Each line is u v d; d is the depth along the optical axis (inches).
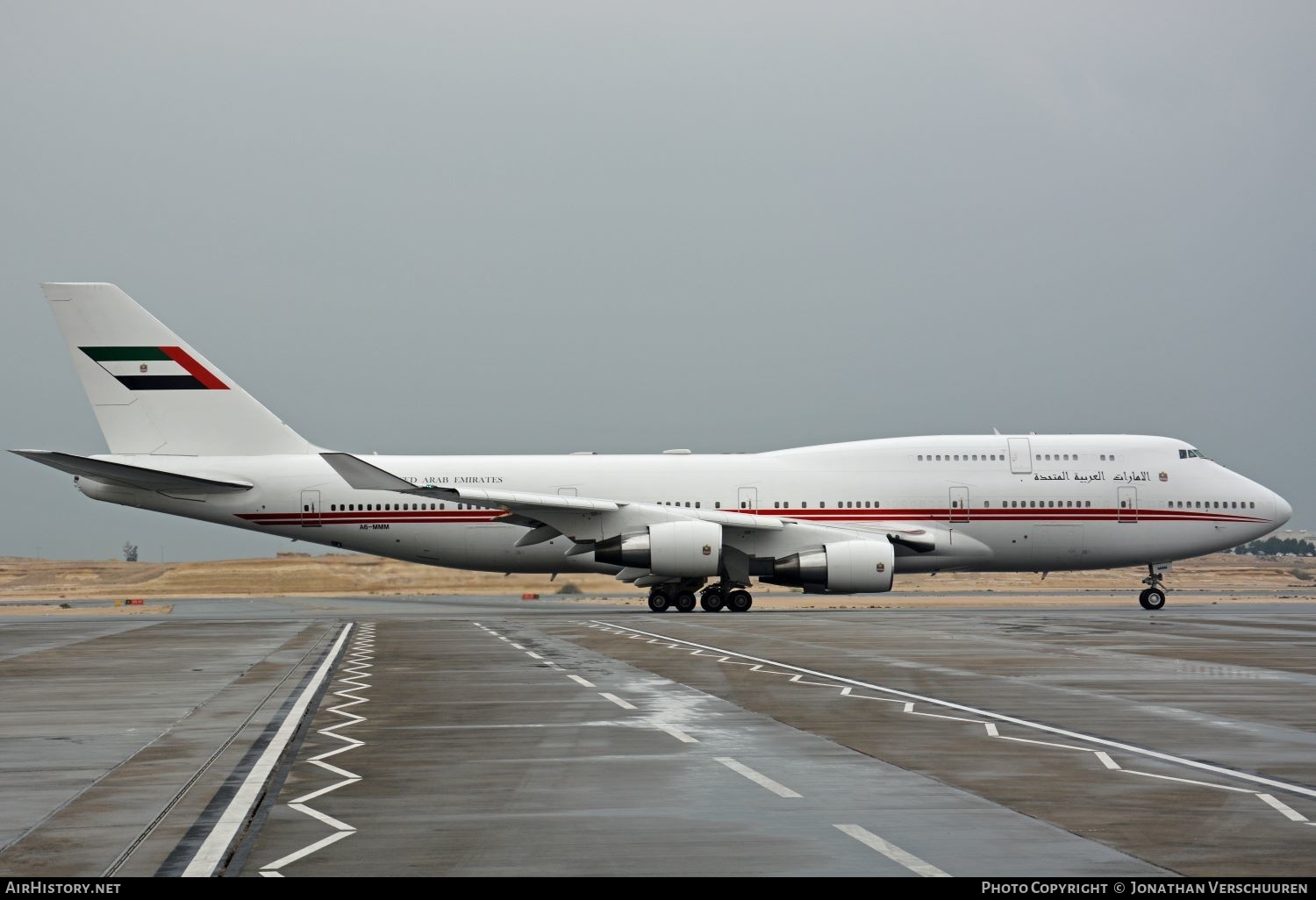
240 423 7623.0
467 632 5290.4
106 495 7529.5
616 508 7081.7
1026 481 7588.6
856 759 1990.7
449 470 7632.9
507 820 1552.7
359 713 2598.4
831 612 7121.1
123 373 7554.1
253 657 4082.2
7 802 1686.8
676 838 1454.2
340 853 1392.7
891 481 7573.8
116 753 2102.6
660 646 4448.8
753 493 7554.1
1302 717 2488.9
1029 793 1702.8
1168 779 1804.9
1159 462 7696.9
